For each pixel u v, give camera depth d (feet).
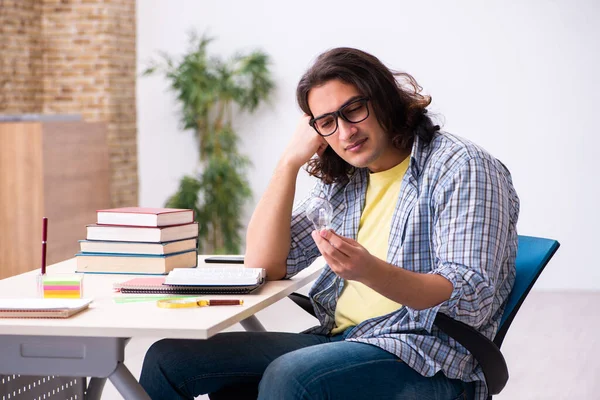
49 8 23.15
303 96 7.14
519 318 18.43
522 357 15.14
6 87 21.99
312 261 8.15
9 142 17.92
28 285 7.34
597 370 14.28
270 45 23.20
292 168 7.80
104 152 20.36
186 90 22.47
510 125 21.80
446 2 21.97
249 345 7.36
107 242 7.90
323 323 7.72
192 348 7.29
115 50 23.09
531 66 21.56
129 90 23.71
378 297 7.10
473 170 6.59
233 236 22.95
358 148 6.95
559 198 21.66
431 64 22.17
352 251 6.01
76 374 5.73
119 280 7.51
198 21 23.54
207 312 6.03
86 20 22.91
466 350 6.56
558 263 21.76
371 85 6.84
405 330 6.67
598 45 21.15
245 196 22.81
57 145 18.42
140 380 7.44
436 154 6.86
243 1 23.24
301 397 6.06
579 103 21.38
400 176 7.31
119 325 5.57
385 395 6.32
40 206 17.89
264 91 22.93
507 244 6.93
